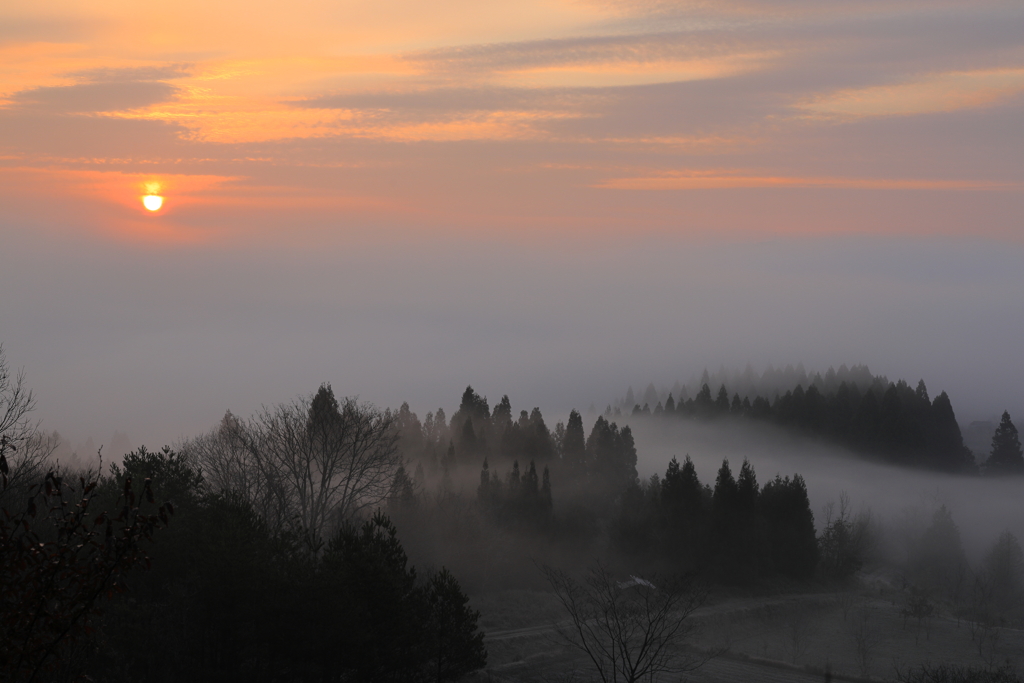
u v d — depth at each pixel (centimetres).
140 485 2745
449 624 3338
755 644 5078
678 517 7369
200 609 2562
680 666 4022
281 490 4606
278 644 2681
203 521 2739
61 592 987
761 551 7544
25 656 958
